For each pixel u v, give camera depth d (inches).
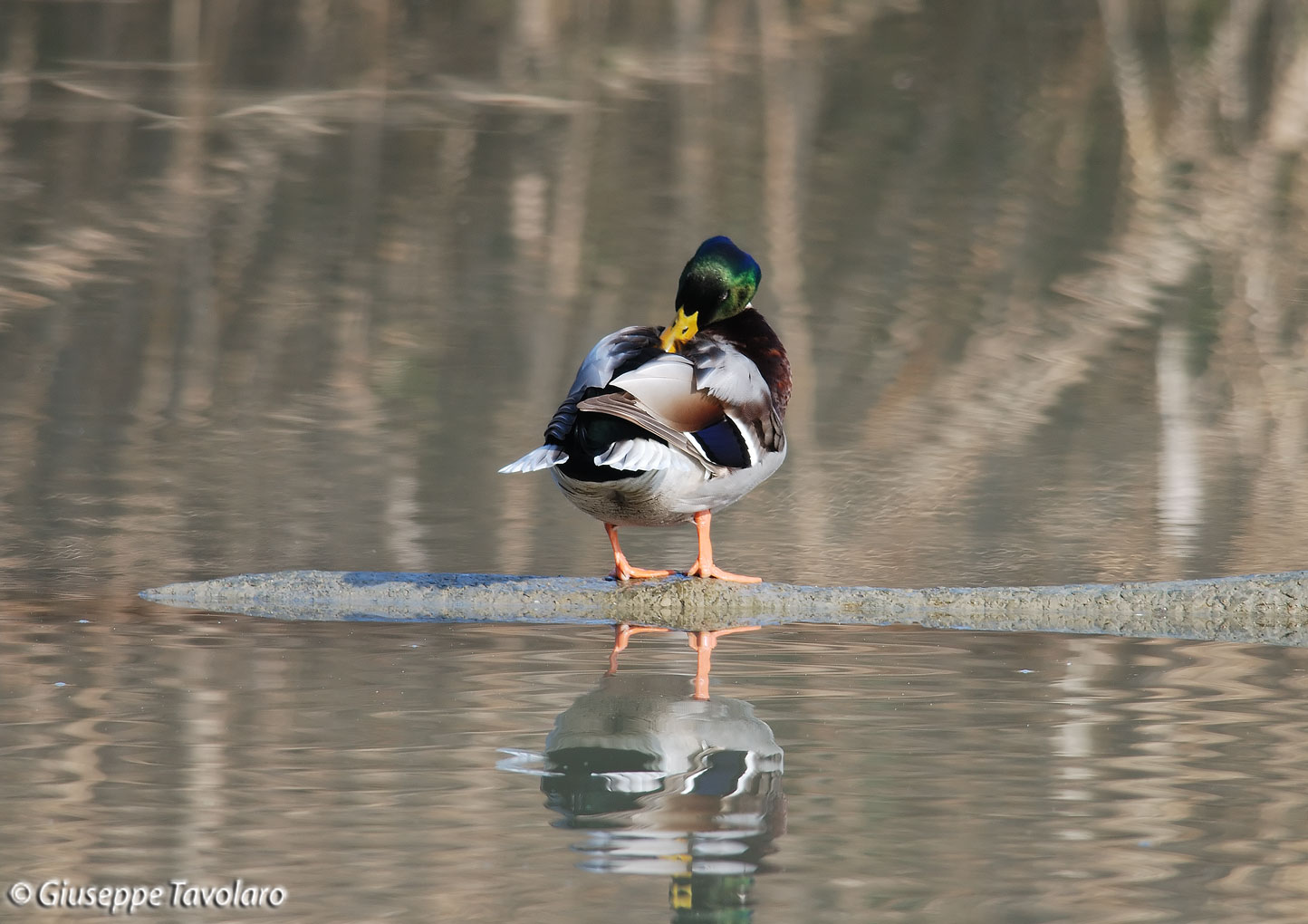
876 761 268.7
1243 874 225.3
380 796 251.6
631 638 355.9
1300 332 756.6
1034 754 272.4
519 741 278.8
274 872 223.9
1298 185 1054.4
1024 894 219.3
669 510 384.2
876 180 1059.9
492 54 1328.7
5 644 341.4
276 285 810.2
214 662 329.4
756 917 212.1
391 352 698.8
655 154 1096.8
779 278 840.9
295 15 1401.3
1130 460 551.8
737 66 1309.1
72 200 959.6
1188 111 1210.6
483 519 475.2
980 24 1416.1
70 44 1315.2
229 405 616.1
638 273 845.8
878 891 219.0
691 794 253.3
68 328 722.8
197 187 999.6
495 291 808.9
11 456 536.7
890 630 363.6
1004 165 1099.9
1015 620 373.7
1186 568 423.2
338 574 399.2
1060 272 866.8
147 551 433.4
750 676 322.3
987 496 506.0
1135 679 319.6
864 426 602.5
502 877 223.1
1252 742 278.4
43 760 266.1
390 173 1040.2
